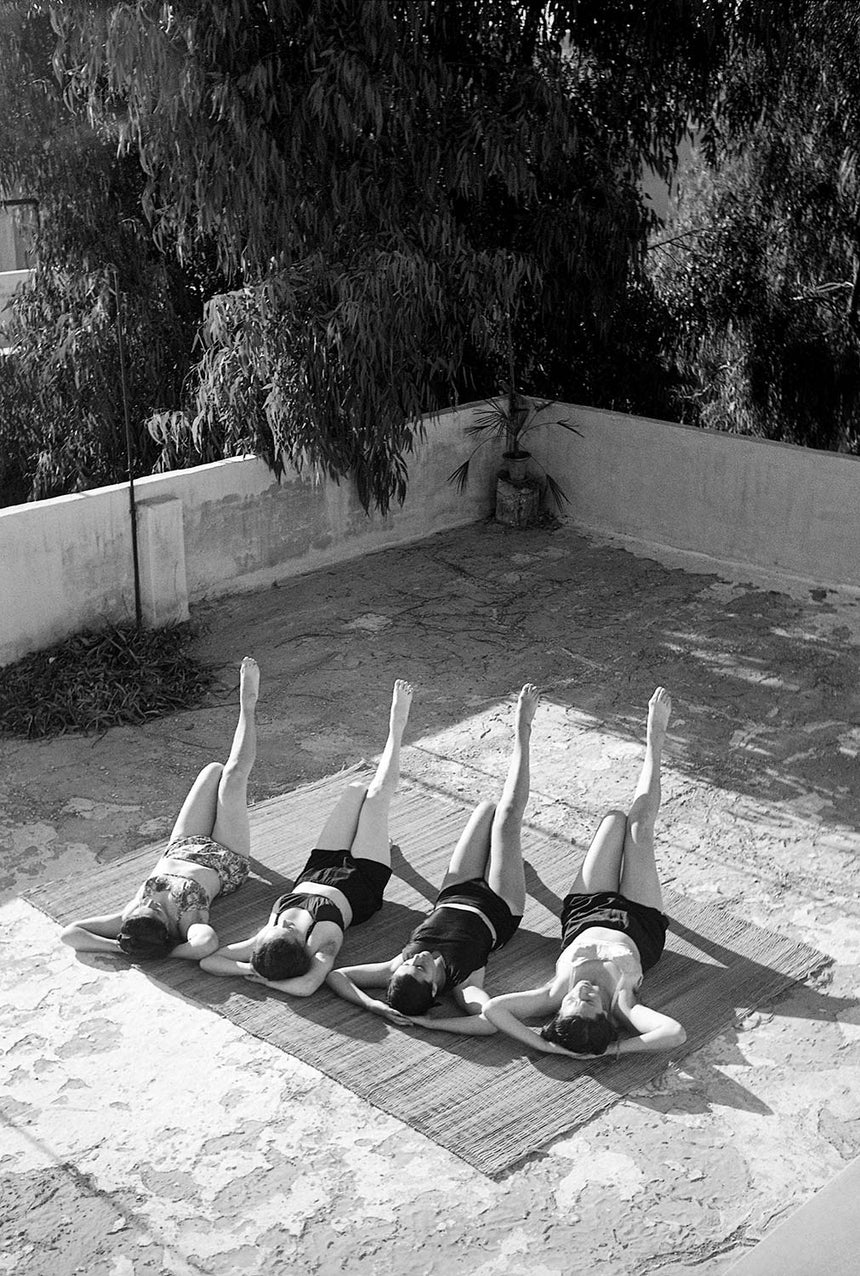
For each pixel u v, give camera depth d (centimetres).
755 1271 238
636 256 918
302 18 739
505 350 926
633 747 645
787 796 601
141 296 838
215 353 827
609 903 480
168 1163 389
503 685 709
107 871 534
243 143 721
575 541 916
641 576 855
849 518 815
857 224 935
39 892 519
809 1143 395
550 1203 373
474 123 772
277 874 538
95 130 790
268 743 650
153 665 706
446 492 930
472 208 866
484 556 889
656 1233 363
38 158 795
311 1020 452
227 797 531
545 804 596
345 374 790
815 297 961
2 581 688
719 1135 398
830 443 994
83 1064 430
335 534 867
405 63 745
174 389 870
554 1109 408
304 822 576
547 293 901
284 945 458
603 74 884
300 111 739
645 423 889
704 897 525
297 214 768
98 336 824
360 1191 378
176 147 724
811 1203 252
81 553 719
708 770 624
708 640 761
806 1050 436
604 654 745
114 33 684
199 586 799
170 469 859
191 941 479
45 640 716
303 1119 406
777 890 530
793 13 848
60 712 662
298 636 766
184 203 755
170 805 591
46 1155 392
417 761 632
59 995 462
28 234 842
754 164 962
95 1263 354
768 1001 460
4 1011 454
